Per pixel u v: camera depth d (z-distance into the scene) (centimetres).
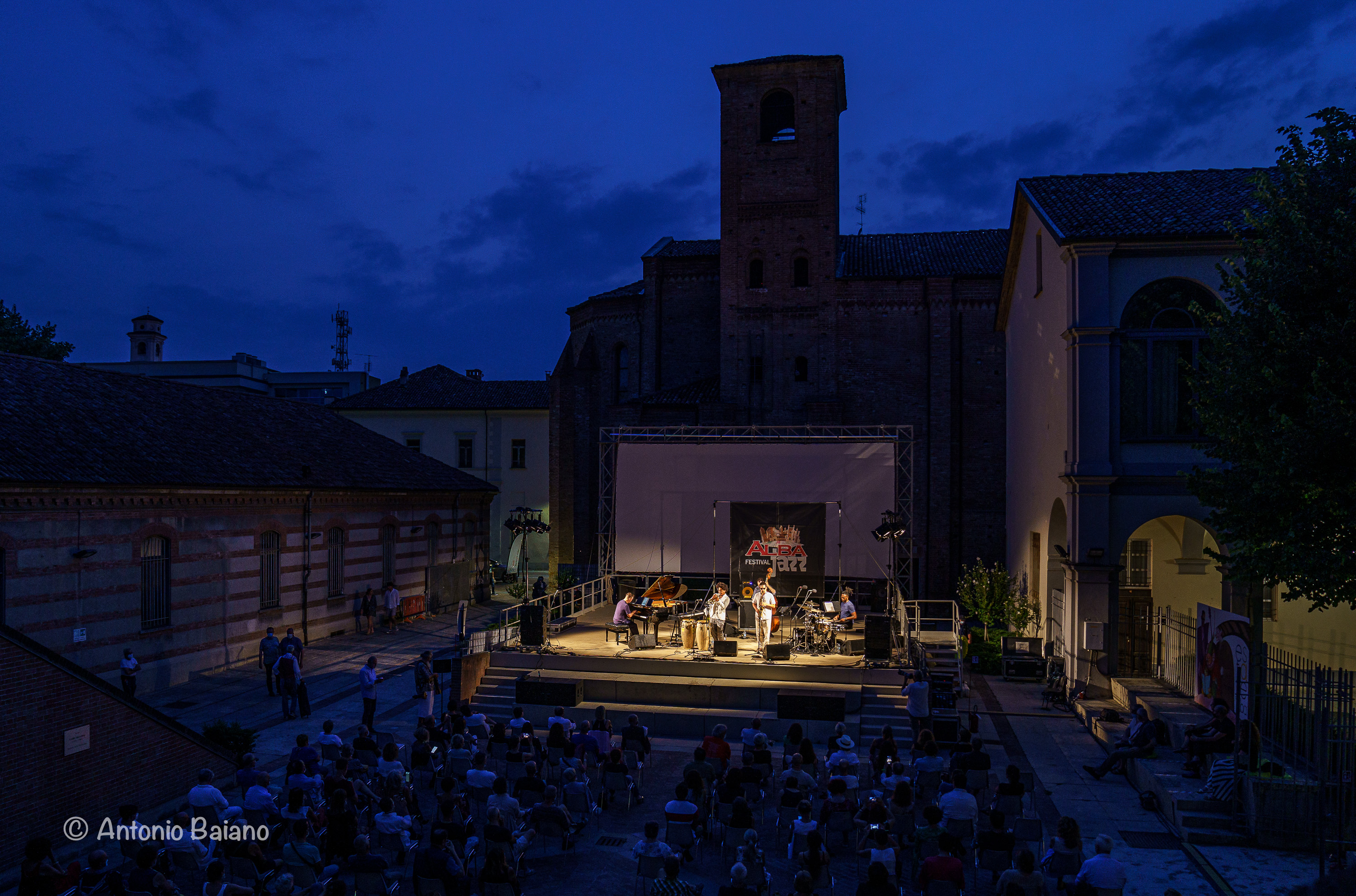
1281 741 1579
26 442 2023
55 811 1276
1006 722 2073
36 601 1973
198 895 1169
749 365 3919
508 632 2528
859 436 3625
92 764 1336
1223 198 2234
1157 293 2128
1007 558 3591
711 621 2380
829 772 1458
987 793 1412
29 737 1244
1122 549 2133
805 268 3919
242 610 2627
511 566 5366
